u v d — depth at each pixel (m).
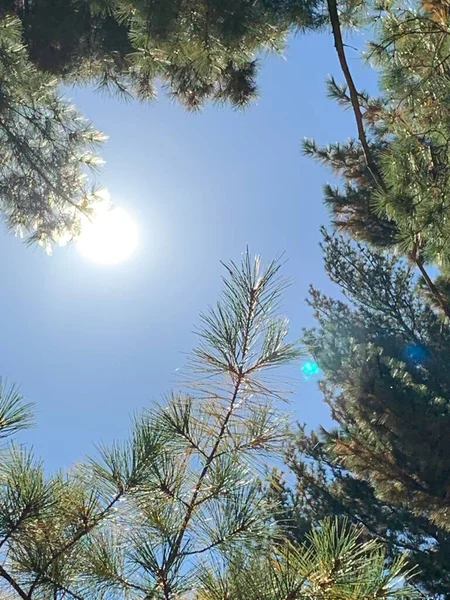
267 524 2.16
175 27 5.99
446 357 12.30
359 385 9.23
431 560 9.75
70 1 7.85
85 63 8.59
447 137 3.96
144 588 2.03
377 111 4.62
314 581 1.86
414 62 4.26
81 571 2.04
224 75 8.47
